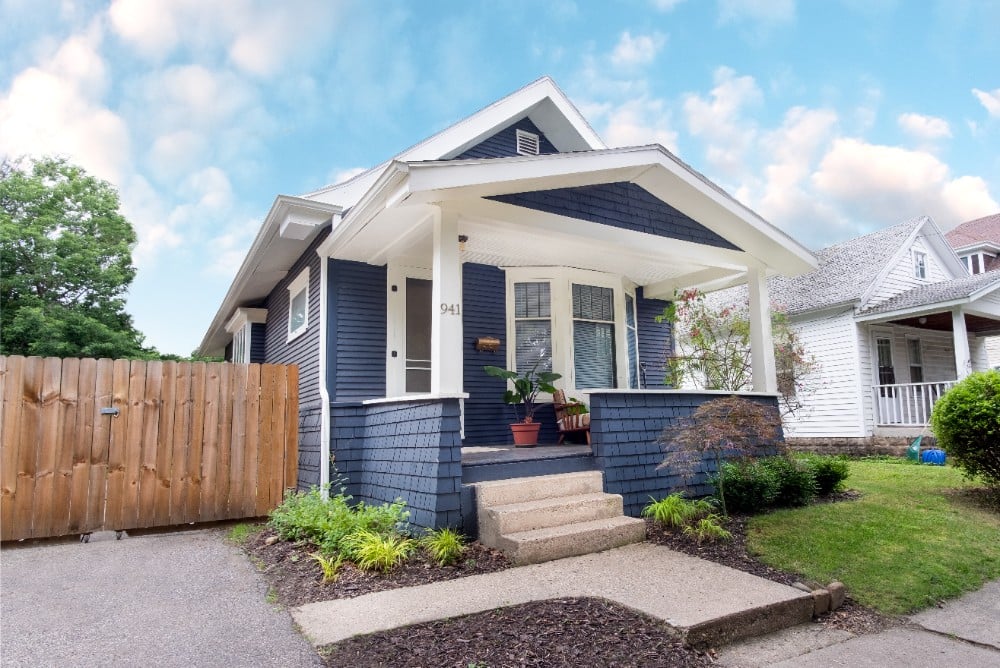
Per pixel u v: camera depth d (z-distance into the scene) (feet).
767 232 24.95
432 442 16.84
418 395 17.79
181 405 20.47
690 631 10.54
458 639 10.48
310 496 19.42
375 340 24.00
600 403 19.83
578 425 24.82
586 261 26.91
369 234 21.15
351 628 11.00
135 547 17.79
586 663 9.77
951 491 23.15
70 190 66.90
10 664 9.84
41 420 18.45
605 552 15.87
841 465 23.11
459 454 16.74
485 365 26.63
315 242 25.34
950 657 10.84
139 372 19.95
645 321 33.50
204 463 20.58
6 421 18.02
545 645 10.28
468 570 14.33
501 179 18.08
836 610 12.83
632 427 20.35
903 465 32.50
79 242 63.52
